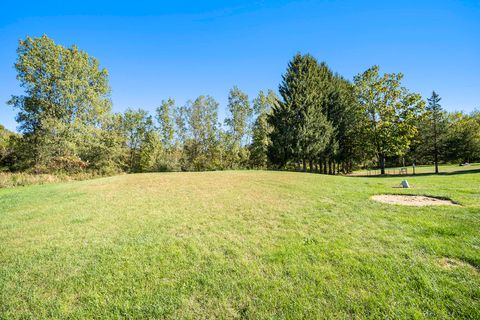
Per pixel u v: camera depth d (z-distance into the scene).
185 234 4.96
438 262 3.37
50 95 25.28
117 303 2.79
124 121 36.81
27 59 23.92
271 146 25.39
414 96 24.16
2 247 4.59
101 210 7.32
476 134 35.00
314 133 23.50
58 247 4.50
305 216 6.01
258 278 3.17
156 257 3.90
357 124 28.44
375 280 3.00
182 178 14.98
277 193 9.33
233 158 35.06
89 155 29.31
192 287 3.03
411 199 7.63
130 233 5.12
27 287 3.19
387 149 25.30
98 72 28.53
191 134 36.38
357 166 43.75
